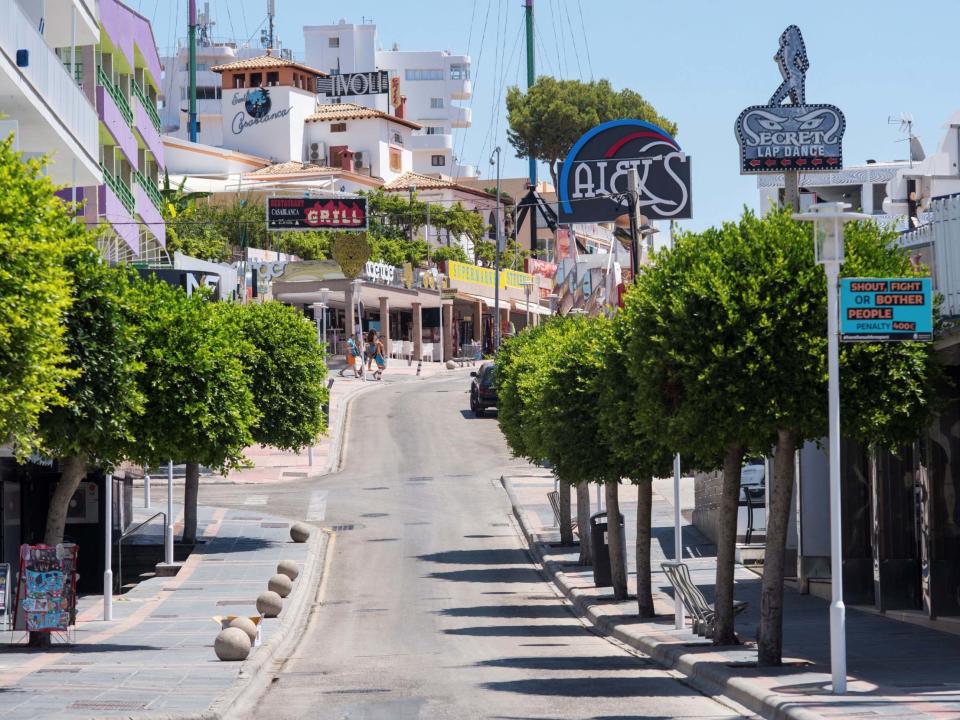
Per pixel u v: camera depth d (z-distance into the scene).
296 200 90.44
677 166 79.69
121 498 47.25
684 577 27.31
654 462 29.70
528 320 131.75
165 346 30.05
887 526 29.72
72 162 46.12
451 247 141.62
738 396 20.34
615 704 19.08
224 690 20.80
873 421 20.41
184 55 198.12
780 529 21.61
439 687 21.45
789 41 27.47
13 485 39.12
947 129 34.94
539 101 152.62
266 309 51.12
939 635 25.53
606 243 151.88
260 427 50.28
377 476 64.94
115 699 19.59
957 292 21.69
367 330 123.38
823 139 27.44
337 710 19.11
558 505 50.78
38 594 26.03
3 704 18.92
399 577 41.97
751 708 18.28
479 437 75.19
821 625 27.81
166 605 35.44
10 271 17.28
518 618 33.41
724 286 20.33
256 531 51.03
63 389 23.36
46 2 46.59
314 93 171.62
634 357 22.02
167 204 87.12
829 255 18.95
